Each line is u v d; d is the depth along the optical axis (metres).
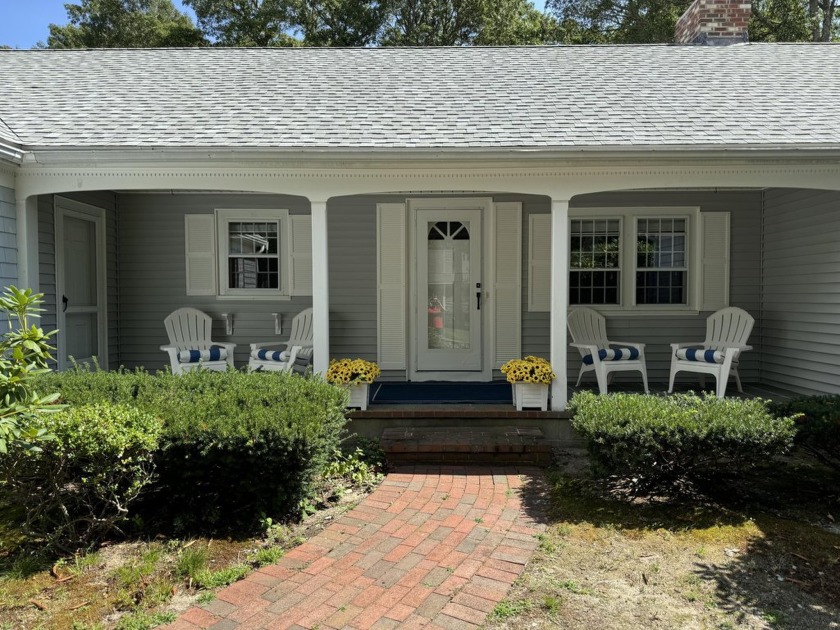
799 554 2.87
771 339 6.65
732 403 3.79
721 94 5.82
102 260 6.59
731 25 7.73
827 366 5.68
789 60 6.84
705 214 6.77
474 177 4.94
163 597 2.47
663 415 3.51
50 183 4.94
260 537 3.12
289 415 3.30
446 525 3.25
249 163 4.85
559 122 5.18
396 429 4.96
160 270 6.98
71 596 2.51
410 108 5.58
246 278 7.06
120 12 22.98
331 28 19.92
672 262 6.88
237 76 6.57
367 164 4.87
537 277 6.86
